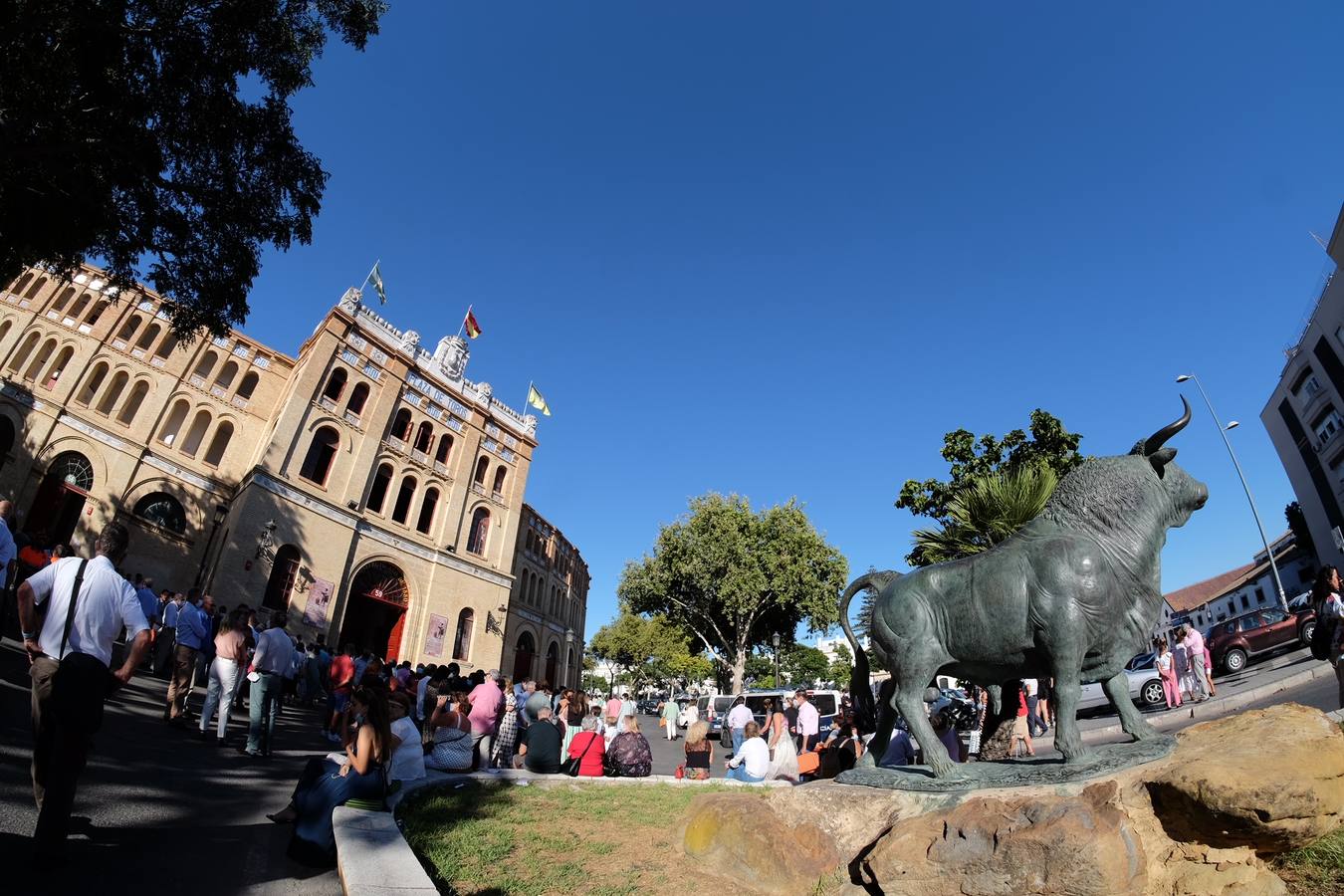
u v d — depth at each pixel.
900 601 5.25
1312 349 33.34
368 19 12.54
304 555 26.20
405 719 7.88
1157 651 15.14
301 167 13.14
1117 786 4.05
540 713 10.12
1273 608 19.08
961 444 18.00
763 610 34.84
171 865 4.34
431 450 33.16
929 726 5.03
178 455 27.25
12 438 24.33
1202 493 5.04
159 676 14.64
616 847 5.97
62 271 12.53
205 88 11.91
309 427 27.75
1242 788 3.49
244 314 13.93
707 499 35.25
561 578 48.56
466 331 37.75
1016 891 3.65
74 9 9.74
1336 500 35.03
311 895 4.18
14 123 9.98
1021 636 4.77
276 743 10.51
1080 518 4.88
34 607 4.06
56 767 3.78
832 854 4.92
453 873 4.90
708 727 11.32
